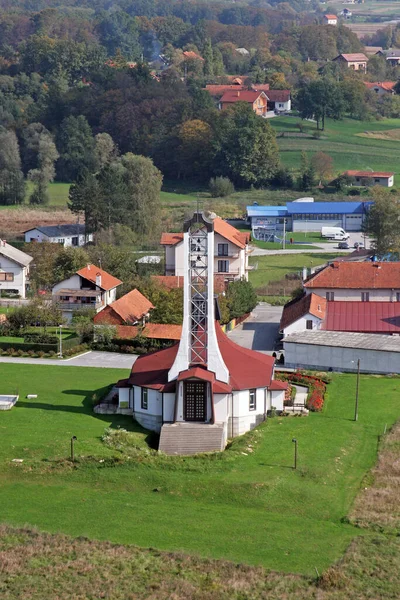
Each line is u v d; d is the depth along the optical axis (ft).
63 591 267.59
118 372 481.46
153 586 270.67
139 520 308.60
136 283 640.17
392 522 312.91
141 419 396.16
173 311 565.12
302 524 311.68
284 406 419.54
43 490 327.47
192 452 366.02
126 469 342.85
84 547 289.12
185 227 387.75
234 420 391.04
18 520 304.71
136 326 551.18
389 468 358.64
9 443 359.87
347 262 607.37
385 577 279.49
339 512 320.29
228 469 347.36
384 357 492.13
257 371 406.82
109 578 273.95
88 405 418.10
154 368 404.16
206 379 380.99
